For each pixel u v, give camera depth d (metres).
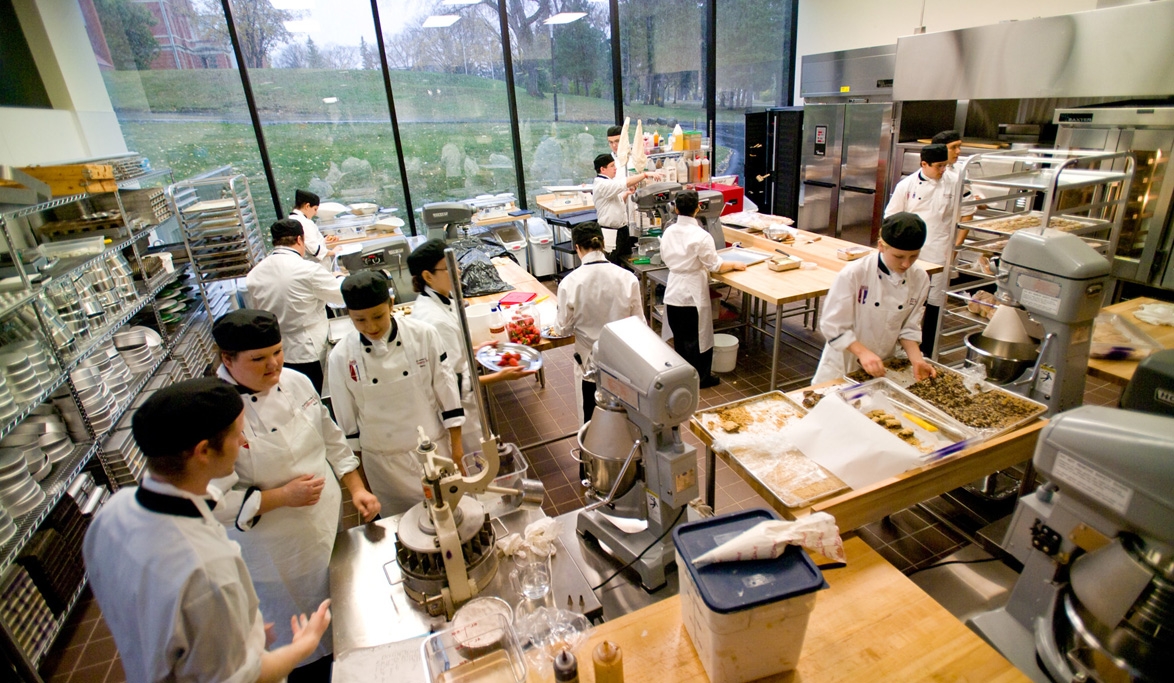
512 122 5.91
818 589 1.05
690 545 1.17
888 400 1.99
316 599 1.75
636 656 1.18
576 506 2.86
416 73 5.45
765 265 3.90
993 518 2.52
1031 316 2.17
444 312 2.35
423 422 2.02
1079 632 1.10
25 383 2.28
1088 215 3.67
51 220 3.34
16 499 2.14
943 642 1.19
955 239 2.85
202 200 4.40
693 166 4.96
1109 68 3.63
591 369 1.59
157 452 0.99
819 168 6.05
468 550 1.32
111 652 2.28
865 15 5.73
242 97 4.95
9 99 3.31
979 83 4.41
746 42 6.40
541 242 5.82
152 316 3.68
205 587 0.99
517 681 1.08
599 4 5.76
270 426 1.60
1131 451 0.95
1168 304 2.68
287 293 3.23
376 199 5.74
